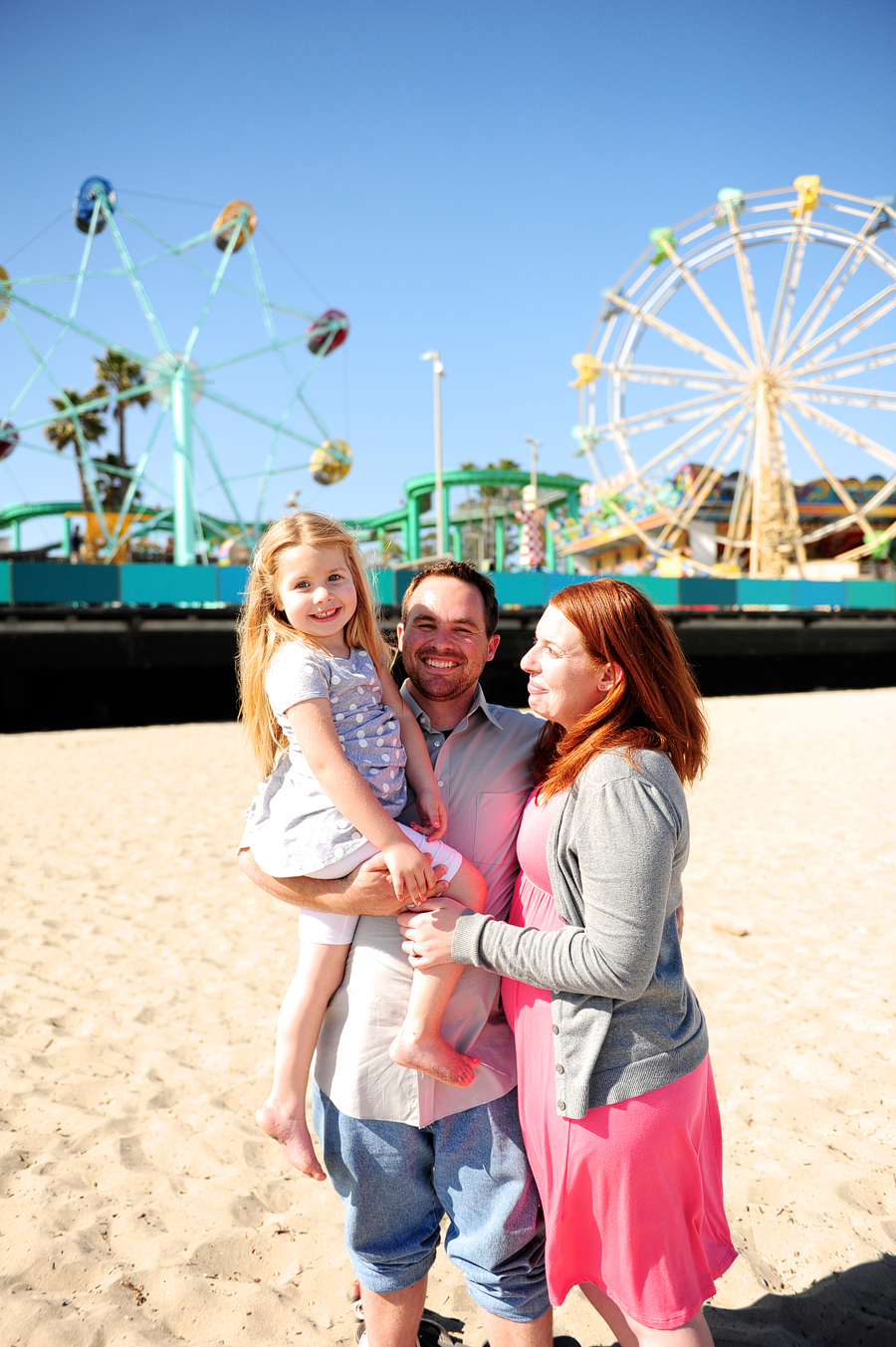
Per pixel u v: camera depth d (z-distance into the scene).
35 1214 2.40
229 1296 2.07
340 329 33.81
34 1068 3.33
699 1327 1.39
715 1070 3.17
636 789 1.34
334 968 1.55
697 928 4.73
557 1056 1.38
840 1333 1.92
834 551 45.59
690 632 24.39
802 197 35.94
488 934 1.38
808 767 10.17
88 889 5.82
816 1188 2.44
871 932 4.55
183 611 19.80
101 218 30.22
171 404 32.53
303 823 1.51
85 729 18.25
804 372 37.81
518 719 1.69
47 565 19.67
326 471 36.28
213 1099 3.08
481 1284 1.47
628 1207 1.36
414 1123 1.49
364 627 1.65
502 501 49.44
